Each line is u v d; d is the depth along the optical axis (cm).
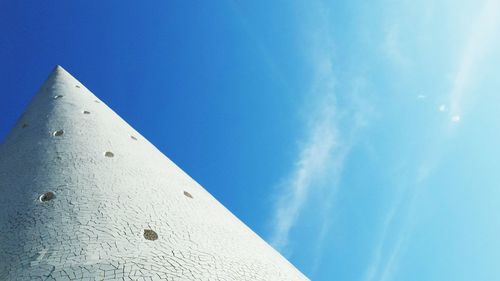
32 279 880
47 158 1413
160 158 1744
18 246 1004
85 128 1662
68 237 1009
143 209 1184
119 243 1011
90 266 917
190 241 1110
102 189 1228
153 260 978
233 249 1175
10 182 1375
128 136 1795
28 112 2014
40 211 1122
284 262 1361
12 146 1702
